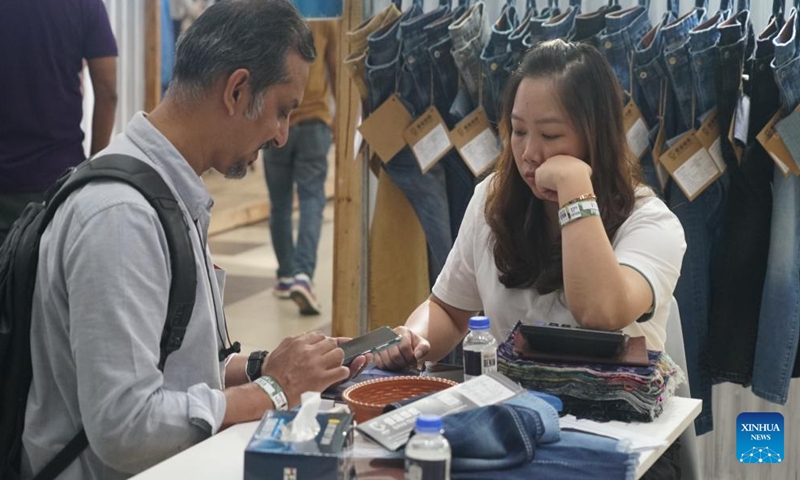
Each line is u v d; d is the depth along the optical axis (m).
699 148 2.60
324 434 1.46
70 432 1.75
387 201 3.04
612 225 2.04
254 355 2.01
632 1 2.84
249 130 1.82
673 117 2.67
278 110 1.83
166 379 1.77
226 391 1.77
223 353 1.92
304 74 1.84
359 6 3.00
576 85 1.98
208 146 1.83
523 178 2.07
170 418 1.67
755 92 2.54
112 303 1.63
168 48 5.47
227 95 1.77
